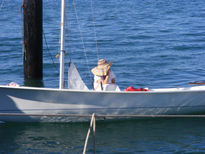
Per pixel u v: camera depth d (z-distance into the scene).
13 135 16.09
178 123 17.81
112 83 17.98
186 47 35.09
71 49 33.75
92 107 17.23
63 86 17.22
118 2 82.62
